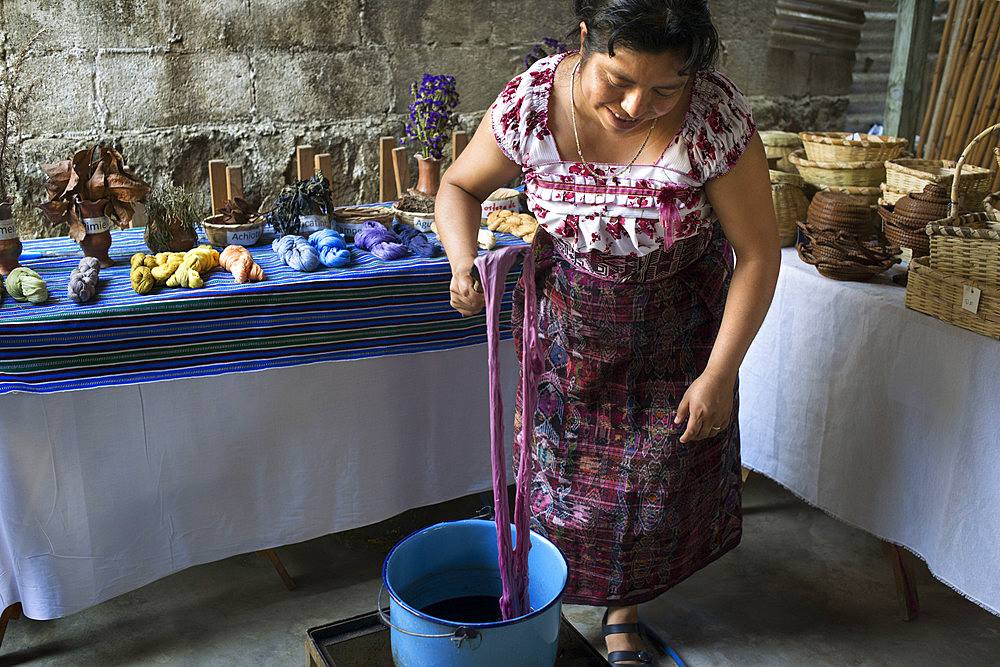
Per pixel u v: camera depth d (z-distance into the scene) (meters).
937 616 2.30
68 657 2.10
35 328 1.75
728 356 1.63
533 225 2.42
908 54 3.86
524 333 1.55
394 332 2.12
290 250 2.14
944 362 1.93
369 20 3.13
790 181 2.55
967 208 2.28
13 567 1.94
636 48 1.26
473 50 3.35
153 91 2.87
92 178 2.07
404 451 2.29
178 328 1.89
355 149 3.25
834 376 2.25
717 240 1.74
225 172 2.71
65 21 2.69
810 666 2.11
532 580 1.80
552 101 1.57
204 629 2.21
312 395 2.12
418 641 1.51
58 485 1.90
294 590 2.38
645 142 1.55
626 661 2.01
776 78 4.02
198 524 2.11
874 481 2.18
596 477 1.83
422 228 2.46
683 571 1.95
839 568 2.51
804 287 2.31
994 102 3.53
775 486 2.96
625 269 1.66
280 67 3.04
